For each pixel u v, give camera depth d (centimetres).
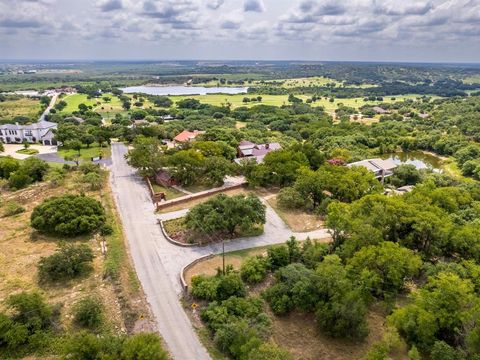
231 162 9275
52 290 4606
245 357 3544
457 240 5134
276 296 4541
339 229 5522
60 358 3362
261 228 6488
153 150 8975
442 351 3584
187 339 3947
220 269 4962
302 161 8869
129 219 6650
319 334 4206
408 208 5597
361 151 12469
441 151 13888
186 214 6475
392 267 4516
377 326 4312
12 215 6669
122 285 4700
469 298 3875
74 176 8738
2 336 3662
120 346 3506
